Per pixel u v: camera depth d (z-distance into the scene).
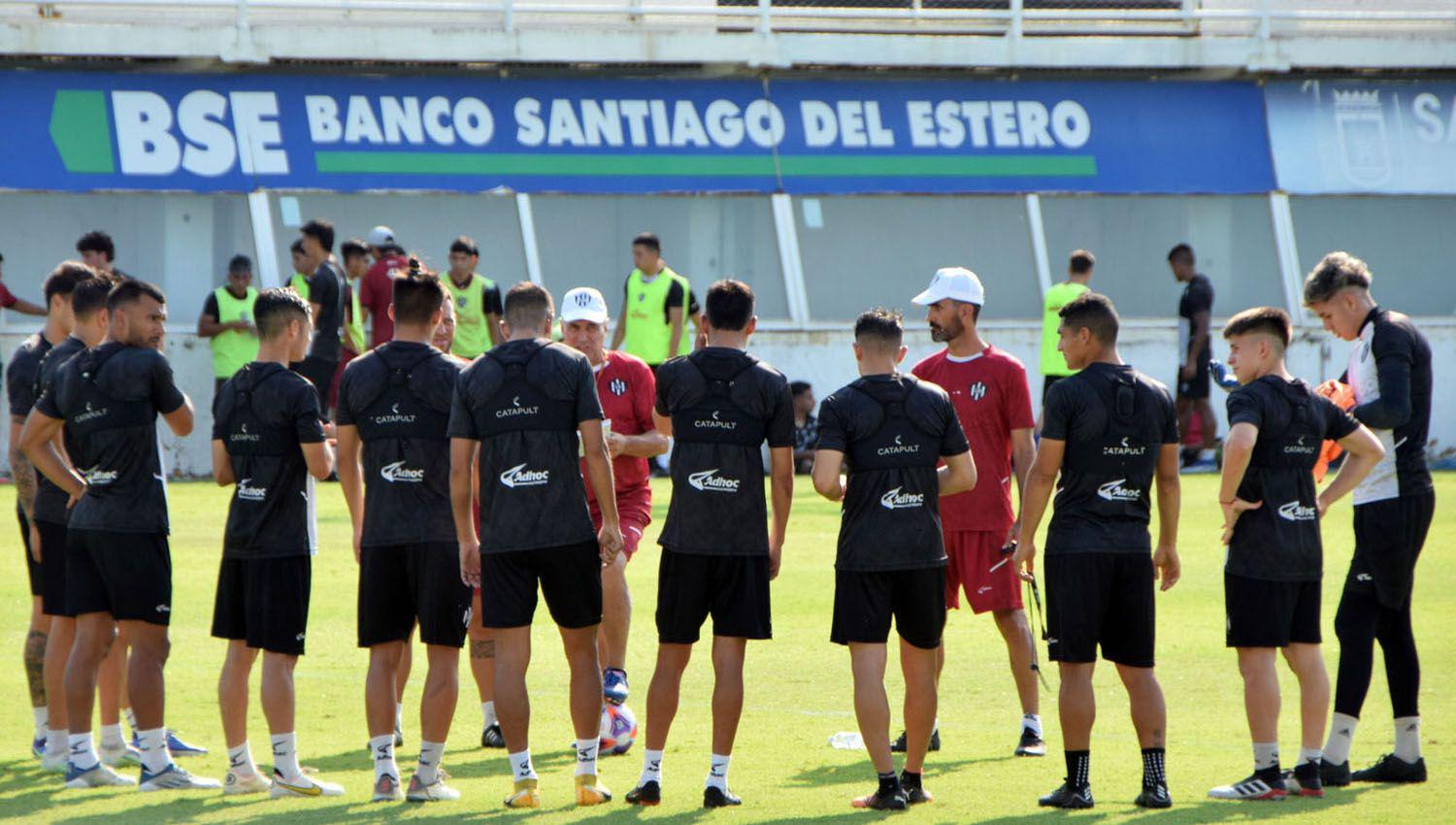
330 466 23.03
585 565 22.61
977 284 27.47
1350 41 78.50
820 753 26.00
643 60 72.44
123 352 23.44
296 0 68.62
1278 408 22.88
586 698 22.75
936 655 23.16
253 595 23.03
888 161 75.06
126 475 23.33
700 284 73.38
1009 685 31.42
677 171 73.12
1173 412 22.88
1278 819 21.53
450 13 71.94
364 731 27.62
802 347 72.50
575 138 72.56
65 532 24.67
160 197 68.00
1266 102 79.06
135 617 23.31
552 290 71.88
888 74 76.00
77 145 67.06
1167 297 77.62
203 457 65.94
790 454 23.45
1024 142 76.56
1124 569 22.42
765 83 74.81
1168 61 77.19
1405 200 80.06
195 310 68.06
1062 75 77.50
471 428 22.58
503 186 71.31
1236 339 23.38
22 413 25.05
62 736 24.84
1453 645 33.91
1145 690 22.52
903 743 26.70
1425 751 25.72
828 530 51.88
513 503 22.34
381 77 71.19
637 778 24.39
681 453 23.17
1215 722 27.94
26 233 66.31
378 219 70.25
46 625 25.86
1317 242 78.81
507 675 22.44
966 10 78.31
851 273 74.69
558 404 22.50
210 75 69.38
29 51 66.44
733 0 77.12
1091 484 22.53
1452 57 79.19
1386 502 23.92
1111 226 77.38
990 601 26.41
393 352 23.14
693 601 22.95
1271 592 22.81
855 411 22.83
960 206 76.00
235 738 23.31
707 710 29.41
